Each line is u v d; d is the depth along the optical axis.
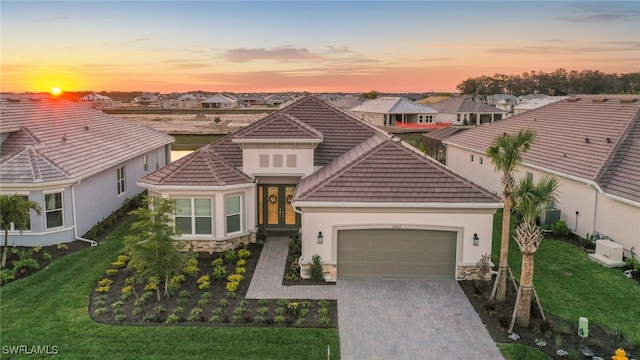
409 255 16.64
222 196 18.94
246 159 20.69
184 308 14.14
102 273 16.72
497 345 12.33
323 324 13.27
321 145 22.53
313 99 24.64
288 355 11.76
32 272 16.72
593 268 17.36
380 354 11.91
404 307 14.48
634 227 17.53
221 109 130.25
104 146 25.73
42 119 24.83
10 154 20.45
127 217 24.28
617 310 14.14
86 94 135.25
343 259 16.69
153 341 12.25
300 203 16.02
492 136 30.47
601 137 22.39
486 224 16.25
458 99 86.75
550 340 12.48
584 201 20.23
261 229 21.67
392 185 16.52
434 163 17.28
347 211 16.25
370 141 21.86
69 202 19.83
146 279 15.77
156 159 33.06
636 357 11.69
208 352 11.81
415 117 78.44
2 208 16.47
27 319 13.35
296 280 16.36
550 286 15.80
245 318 13.45
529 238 12.74
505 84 169.00
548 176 22.47
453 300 14.98
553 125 27.30
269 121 20.98
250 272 17.11
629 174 18.97
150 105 148.00
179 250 15.38
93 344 12.09
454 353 11.98
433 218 16.27
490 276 16.44
